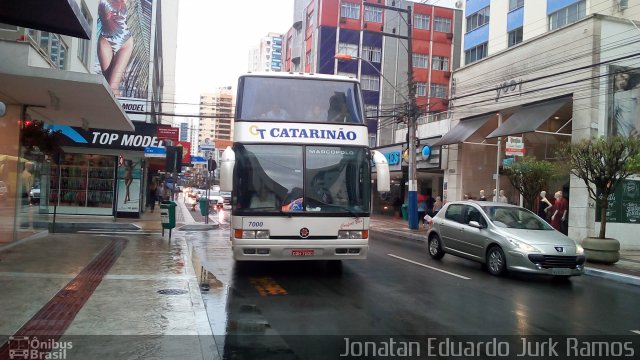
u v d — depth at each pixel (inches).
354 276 411.5
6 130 489.1
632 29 743.1
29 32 494.0
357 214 385.7
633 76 736.3
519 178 653.3
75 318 246.5
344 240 380.8
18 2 327.0
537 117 768.9
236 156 382.6
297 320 272.8
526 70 847.7
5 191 481.7
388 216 1380.4
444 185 1052.5
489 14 1318.9
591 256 537.6
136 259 440.8
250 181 377.1
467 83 1004.6
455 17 2250.2
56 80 410.9
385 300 326.3
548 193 820.6
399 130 1391.5
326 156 389.7
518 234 433.7
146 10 1608.0
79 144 917.2
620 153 518.9
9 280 321.4
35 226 557.3
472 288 378.9
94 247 497.4
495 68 924.0
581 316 301.9
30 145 525.7
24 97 472.1
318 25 2112.5
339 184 387.5
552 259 411.2
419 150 1135.6
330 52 2105.1
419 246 689.6
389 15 2164.1
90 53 735.1
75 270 365.4
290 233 373.7
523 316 295.7
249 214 371.9
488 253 452.1
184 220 1042.7
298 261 479.2
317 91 406.0
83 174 962.1
